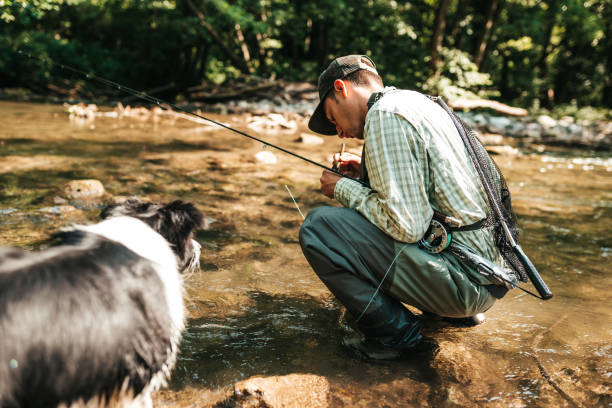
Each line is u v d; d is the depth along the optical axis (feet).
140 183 14.71
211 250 10.07
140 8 48.65
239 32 53.31
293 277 9.20
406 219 6.21
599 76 71.31
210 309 7.85
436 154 6.36
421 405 5.74
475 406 5.75
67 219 10.98
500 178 7.07
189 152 20.26
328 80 7.28
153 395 5.73
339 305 8.30
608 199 17.01
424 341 7.27
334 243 6.73
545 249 11.39
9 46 43.50
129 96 44.47
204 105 40.96
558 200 16.58
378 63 49.73
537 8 55.72
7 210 11.32
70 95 43.06
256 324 7.52
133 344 4.48
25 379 3.76
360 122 7.28
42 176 14.74
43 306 3.92
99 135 23.13
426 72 48.67
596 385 6.21
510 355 6.94
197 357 6.56
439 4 48.42
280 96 42.93
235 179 16.01
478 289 6.72
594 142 34.86
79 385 4.09
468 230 6.51
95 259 4.51
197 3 48.32
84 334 4.06
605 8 59.41
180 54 51.21
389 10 49.62
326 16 50.19
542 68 69.87
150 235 5.32
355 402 5.74
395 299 7.04
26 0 19.40
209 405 5.63
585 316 8.21
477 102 44.45
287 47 60.03
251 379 5.93
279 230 11.45
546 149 31.19
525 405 5.78
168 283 5.10
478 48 55.88
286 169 18.04
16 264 4.11
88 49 49.08
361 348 6.97
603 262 10.65
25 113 29.63
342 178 7.12
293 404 5.62
